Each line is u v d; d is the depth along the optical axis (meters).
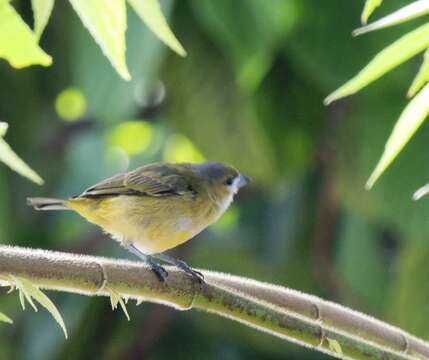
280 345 13.98
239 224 14.97
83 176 14.91
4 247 5.41
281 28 11.17
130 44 10.52
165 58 12.61
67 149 14.92
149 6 3.92
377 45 11.84
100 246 14.30
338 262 13.91
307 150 12.97
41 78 14.06
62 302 13.59
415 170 12.45
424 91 4.52
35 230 14.26
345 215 14.05
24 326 13.50
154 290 5.82
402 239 13.81
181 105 12.87
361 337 6.15
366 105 12.70
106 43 3.97
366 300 13.78
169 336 14.12
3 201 13.27
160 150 15.94
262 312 5.98
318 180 14.37
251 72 11.95
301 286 13.98
